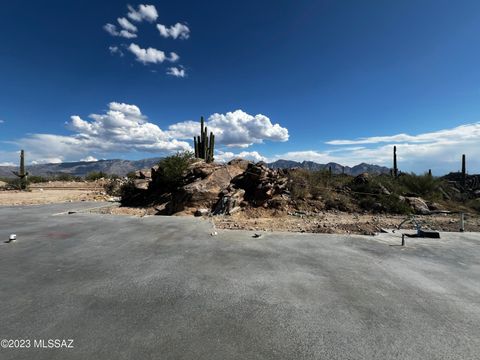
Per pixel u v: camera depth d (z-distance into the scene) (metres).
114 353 2.63
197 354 2.64
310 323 3.21
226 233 7.59
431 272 4.82
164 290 4.02
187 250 6.01
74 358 2.56
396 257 5.60
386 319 3.31
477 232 7.82
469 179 20.12
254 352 2.68
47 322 3.15
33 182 31.44
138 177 17.94
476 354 2.70
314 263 5.22
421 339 2.93
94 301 3.67
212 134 19.89
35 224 8.84
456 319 3.33
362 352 2.71
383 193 11.61
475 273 4.79
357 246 6.36
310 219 9.51
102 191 21.34
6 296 3.80
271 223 8.89
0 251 5.93
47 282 4.28
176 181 14.27
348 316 3.37
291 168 13.55
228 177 12.80
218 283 4.29
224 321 3.22
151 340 2.84
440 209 11.22
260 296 3.86
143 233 7.58
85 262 5.21
